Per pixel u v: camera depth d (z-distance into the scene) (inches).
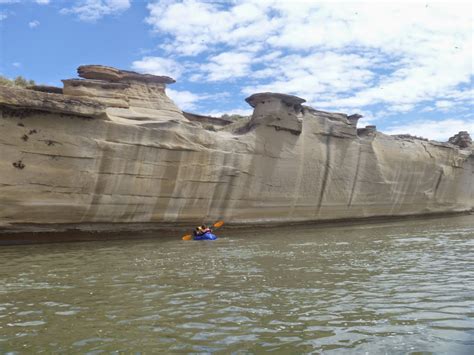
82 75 827.4
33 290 323.9
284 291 315.6
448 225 998.4
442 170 1338.6
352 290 316.8
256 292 313.3
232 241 674.2
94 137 635.5
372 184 1117.7
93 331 229.5
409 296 296.2
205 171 771.4
